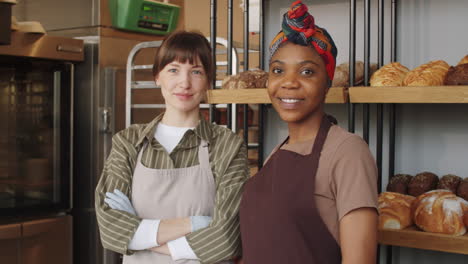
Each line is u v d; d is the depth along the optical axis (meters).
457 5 1.89
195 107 1.47
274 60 1.05
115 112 3.00
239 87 1.78
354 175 0.96
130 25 3.03
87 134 3.01
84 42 2.98
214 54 1.91
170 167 1.42
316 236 0.99
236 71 2.42
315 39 1.02
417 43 1.97
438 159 1.93
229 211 1.38
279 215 1.00
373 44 2.06
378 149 1.90
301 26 1.01
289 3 2.18
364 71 1.72
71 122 2.91
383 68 1.72
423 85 1.54
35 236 2.75
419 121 1.96
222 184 1.42
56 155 2.86
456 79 1.49
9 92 2.64
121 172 1.44
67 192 2.91
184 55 1.42
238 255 1.38
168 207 1.41
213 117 1.85
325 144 1.01
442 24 1.92
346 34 2.11
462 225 1.50
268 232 1.02
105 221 1.38
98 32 2.94
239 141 1.47
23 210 2.73
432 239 1.51
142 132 1.46
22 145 2.72
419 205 1.58
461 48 1.89
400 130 2.00
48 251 2.80
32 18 3.14
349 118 1.62
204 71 1.45
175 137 1.46
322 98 1.05
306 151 1.04
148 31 3.15
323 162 0.99
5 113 2.64
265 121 2.24
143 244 1.36
